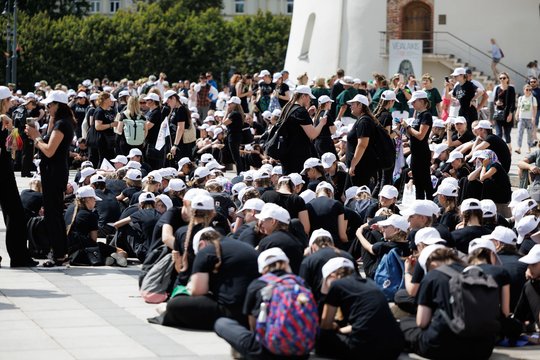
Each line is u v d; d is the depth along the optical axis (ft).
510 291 37.93
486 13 157.99
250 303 31.30
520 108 95.61
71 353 33.27
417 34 159.33
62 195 49.11
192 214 38.45
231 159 87.15
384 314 32.55
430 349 33.22
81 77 245.24
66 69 241.76
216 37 288.92
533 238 42.45
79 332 36.29
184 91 121.80
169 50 259.19
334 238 47.09
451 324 32.48
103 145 75.72
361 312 32.50
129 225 51.47
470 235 42.14
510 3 157.58
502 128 89.76
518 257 38.73
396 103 81.25
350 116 89.25
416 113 66.80
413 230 41.52
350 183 58.49
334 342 32.96
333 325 33.32
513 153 97.09
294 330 30.01
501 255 38.91
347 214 48.73
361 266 49.49
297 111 54.54
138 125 74.69
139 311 39.86
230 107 80.69
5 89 48.44
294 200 45.68
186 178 66.64
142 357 32.91
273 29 310.86
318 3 163.32
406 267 37.40
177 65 260.83
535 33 157.28
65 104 48.65
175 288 38.60
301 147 55.01
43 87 114.73
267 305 30.42
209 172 57.06
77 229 50.80
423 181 61.31
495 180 58.80
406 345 34.22
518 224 42.83
